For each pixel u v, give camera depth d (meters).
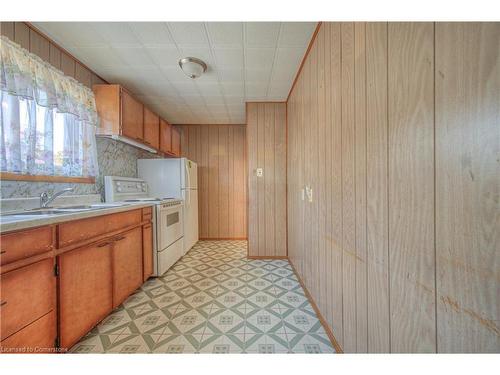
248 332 1.54
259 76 2.38
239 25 1.61
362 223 1.05
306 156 2.04
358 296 1.09
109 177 2.46
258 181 3.12
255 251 3.12
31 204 1.61
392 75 0.81
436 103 0.62
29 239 1.07
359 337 1.08
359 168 1.07
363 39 1.02
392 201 0.82
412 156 0.72
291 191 2.80
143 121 2.67
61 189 1.90
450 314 0.59
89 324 1.45
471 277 0.53
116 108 2.19
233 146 4.38
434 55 0.63
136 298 2.01
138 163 3.27
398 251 0.79
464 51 0.54
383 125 0.87
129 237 1.96
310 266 1.95
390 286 0.84
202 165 4.38
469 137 0.53
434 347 0.64
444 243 0.60
